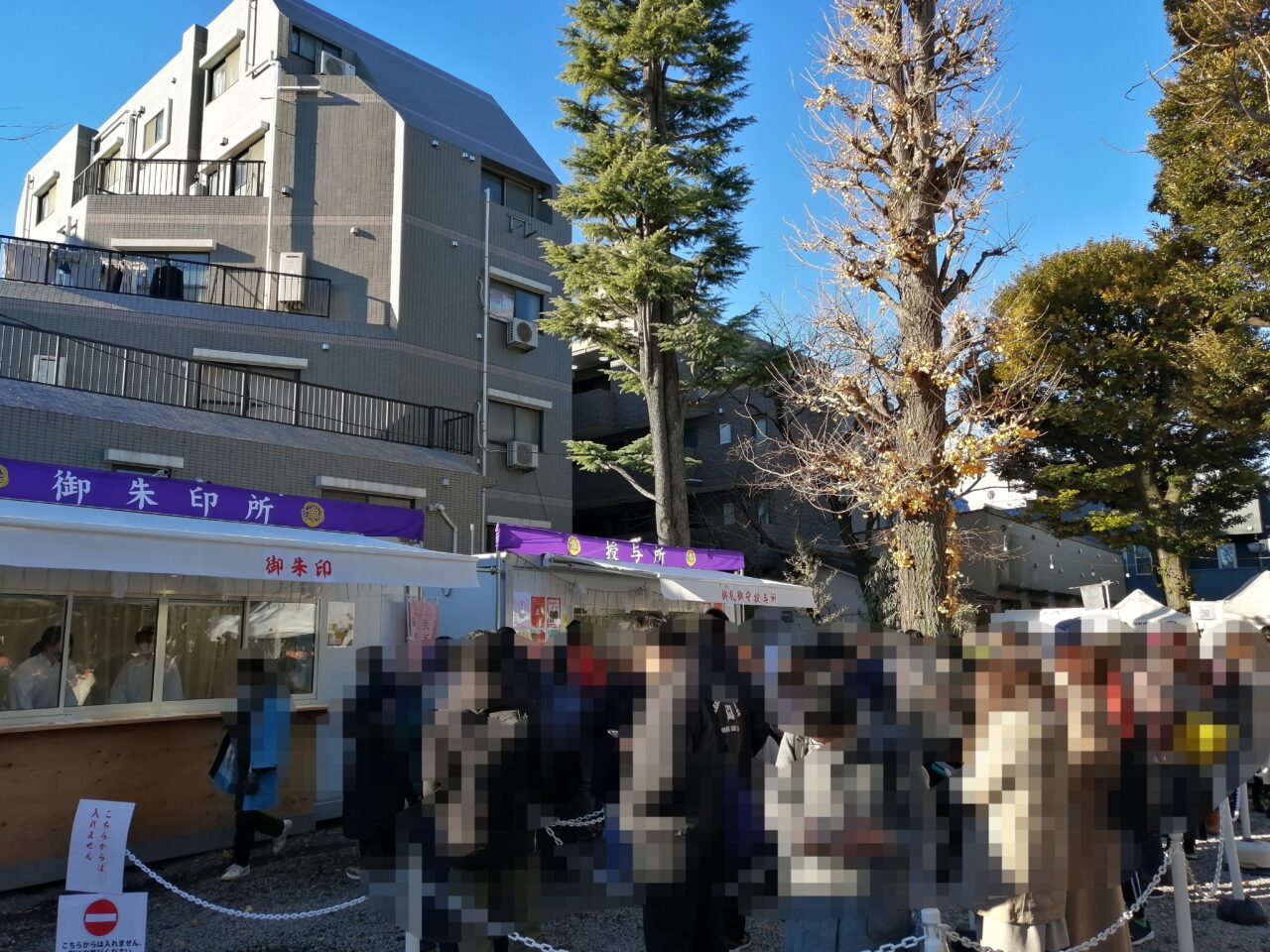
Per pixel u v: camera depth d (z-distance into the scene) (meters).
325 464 15.21
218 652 7.38
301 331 19.14
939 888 3.12
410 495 16.45
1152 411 17.86
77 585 6.42
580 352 27.52
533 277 23.16
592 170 14.46
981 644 3.36
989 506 25.34
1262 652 3.85
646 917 3.59
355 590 8.48
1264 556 32.84
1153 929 5.09
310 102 21.31
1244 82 8.60
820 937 3.37
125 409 13.34
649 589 11.29
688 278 13.55
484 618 10.34
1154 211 18.55
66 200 27.48
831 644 3.57
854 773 3.22
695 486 25.03
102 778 6.23
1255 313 13.91
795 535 20.84
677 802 3.43
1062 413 18.16
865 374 9.45
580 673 3.92
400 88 23.62
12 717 5.98
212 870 6.36
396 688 3.86
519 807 3.52
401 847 3.55
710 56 14.24
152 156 24.38
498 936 3.61
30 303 16.62
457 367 21.14
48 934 5.05
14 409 11.72
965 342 8.32
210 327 18.22
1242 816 6.54
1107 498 19.47
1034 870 3.12
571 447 17.41
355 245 20.64
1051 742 3.18
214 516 7.53
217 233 20.41
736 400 24.50
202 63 23.89
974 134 8.56
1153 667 3.57
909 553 8.19
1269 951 4.77
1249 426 16.56
